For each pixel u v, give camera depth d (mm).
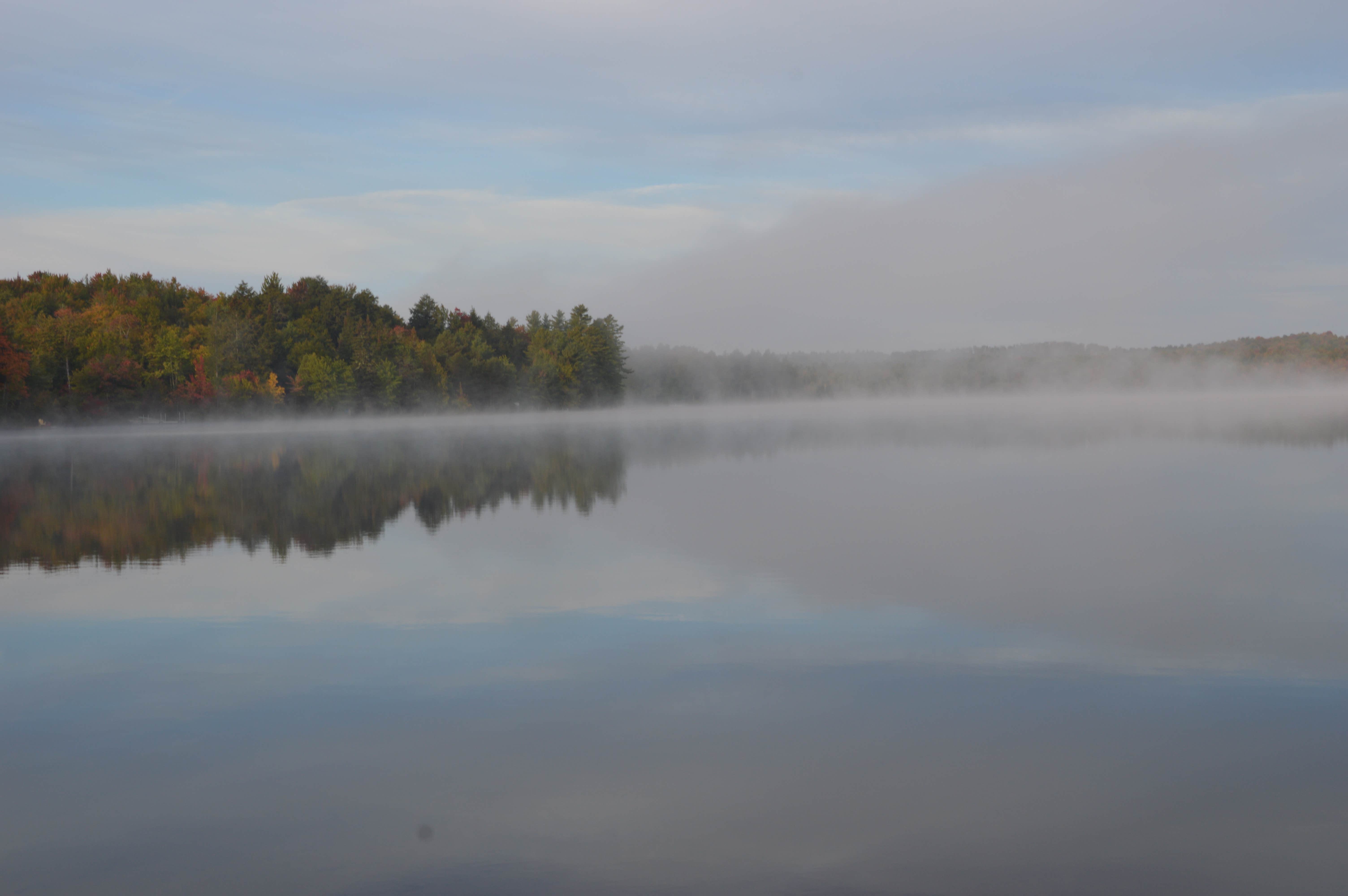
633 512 30688
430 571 20578
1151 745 10266
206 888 7629
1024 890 7500
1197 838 8273
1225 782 9344
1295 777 9414
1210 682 12352
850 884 7602
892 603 17031
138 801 9172
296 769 9844
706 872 7789
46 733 10930
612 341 199375
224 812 8914
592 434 96750
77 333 134000
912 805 8938
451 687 12430
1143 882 7613
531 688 12383
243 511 32344
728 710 11492
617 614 16422
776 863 7926
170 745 10523
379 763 9961
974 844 8203
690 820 8664
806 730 10820
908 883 7617
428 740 10602
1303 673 12633
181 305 180500
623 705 11680
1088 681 12492
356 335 157125
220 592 18672
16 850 8258
